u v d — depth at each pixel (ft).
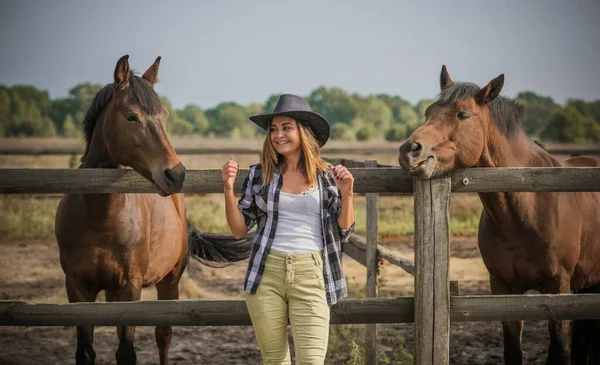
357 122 324.19
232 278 33.45
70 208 15.39
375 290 18.37
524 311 13.14
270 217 11.48
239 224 11.66
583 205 16.72
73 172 12.76
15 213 46.98
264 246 11.39
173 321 12.84
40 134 250.78
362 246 19.74
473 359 20.79
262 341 11.46
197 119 304.09
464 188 13.10
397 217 48.24
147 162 13.60
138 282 16.05
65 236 15.48
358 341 22.07
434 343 12.94
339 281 11.60
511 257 16.15
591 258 17.15
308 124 11.81
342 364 19.93
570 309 13.16
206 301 12.85
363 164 20.35
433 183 12.86
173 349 22.15
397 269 34.58
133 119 13.80
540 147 17.74
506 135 15.81
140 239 15.81
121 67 14.16
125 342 15.26
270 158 11.64
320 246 11.51
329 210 11.64
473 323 25.18
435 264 12.87
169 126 248.52
